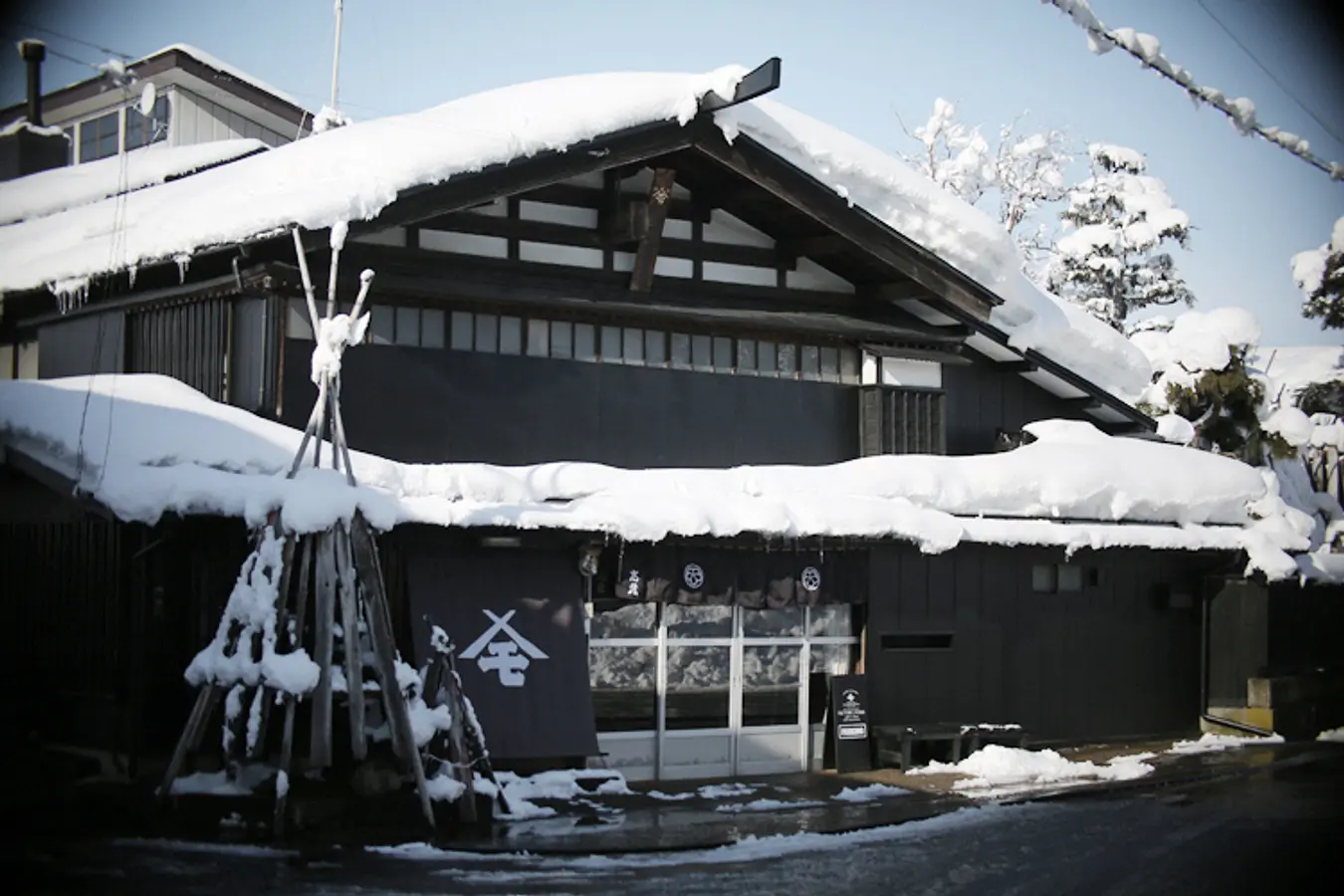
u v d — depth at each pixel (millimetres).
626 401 16016
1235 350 23141
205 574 12398
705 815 13000
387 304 14633
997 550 17328
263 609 11219
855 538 15398
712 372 16719
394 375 14578
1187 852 12172
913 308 18328
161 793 11203
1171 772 16438
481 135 13727
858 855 11672
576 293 15352
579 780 13703
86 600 12680
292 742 11367
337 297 14320
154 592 12242
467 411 14969
